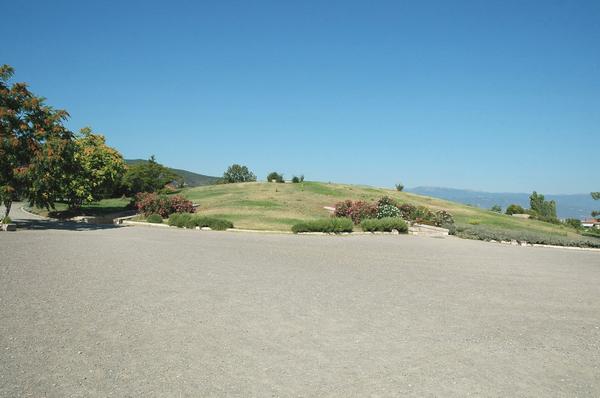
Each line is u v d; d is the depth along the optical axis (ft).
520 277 46.01
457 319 28.60
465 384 18.92
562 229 154.81
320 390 17.70
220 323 25.36
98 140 126.11
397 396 17.48
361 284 38.09
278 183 206.80
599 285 43.37
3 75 72.64
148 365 19.34
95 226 86.33
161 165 207.51
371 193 184.85
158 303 28.99
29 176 71.05
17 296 29.32
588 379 20.15
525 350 23.48
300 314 27.89
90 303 28.40
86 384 17.35
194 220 87.76
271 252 55.52
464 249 70.13
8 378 17.57
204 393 16.99
